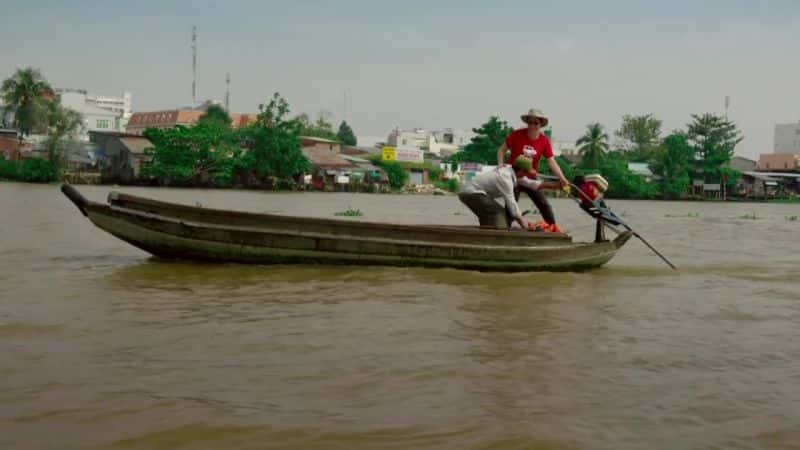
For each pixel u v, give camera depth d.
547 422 3.27
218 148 52.50
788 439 3.13
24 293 6.02
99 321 5.02
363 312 5.58
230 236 7.87
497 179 8.66
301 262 8.08
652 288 7.37
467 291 6.77
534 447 2.98
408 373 3.94
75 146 56.38
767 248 13.02
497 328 5.13
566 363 4.25
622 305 6.25
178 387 3.61
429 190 63.75
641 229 19.31
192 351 4.30
